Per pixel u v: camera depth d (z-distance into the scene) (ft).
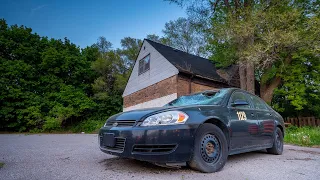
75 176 7.80
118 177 7.68
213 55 49.19
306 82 39.96
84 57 71.72
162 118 8.14
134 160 10.78
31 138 28.76
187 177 7.82
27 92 55.11
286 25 32.07
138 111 9.28
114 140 8.63
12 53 59.41
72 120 61.31
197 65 46.80
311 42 32.55
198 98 11.71
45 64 60.13
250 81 36.83
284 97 44.34
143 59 52.90
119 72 76.18
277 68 40.01
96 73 71.77
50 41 69.26
